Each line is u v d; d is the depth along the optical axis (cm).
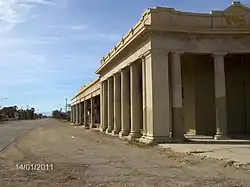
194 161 1489
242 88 3186
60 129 5688
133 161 1567
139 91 3112
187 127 3219
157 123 2417
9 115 17850
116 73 3622
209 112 3148
